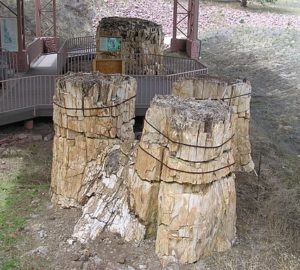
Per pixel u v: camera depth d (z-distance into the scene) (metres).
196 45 18.73
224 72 17.72
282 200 8.20
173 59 15.29
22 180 8.25
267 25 25.05
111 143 7.24
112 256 6.13
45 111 10.17
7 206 7.34
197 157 5.74
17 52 14.31
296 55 18.95
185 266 5.97
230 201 6.28
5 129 10.14
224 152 6.06
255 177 9.09
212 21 25.84
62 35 21.89
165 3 28.58
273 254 6.34
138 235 6.36
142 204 6.30
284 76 16.81
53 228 6.73
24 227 6.76
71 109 7.02
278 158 10.59
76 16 24.55
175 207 5.89
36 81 11.55
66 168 7.23
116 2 27.80
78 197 7.25
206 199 5.91
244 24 25.44
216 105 6.11
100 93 7.04
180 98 6.32
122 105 7.27
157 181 6.20
